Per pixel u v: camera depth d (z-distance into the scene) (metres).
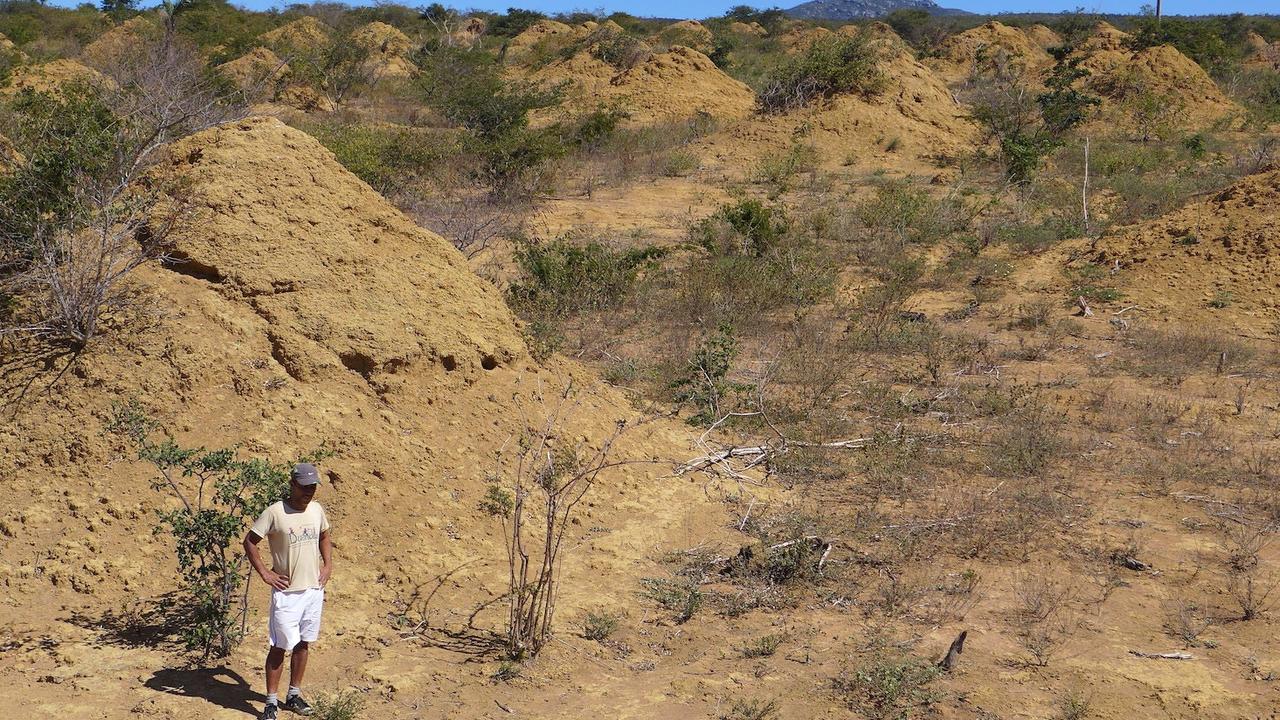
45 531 5.80
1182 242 15.88
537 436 7.54
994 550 6.82
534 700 5.06
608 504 7.28
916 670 5.27
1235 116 34.41
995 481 8.04
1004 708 5.03
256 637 5.41
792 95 31.41
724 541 6.94
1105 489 7.89
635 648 5.63
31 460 6.05
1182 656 5.52
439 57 37.09
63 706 4.72
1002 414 9.56
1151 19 48.31
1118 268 15.69
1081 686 5.23
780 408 9.55
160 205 7.16
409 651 5.44
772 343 11.99
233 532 5.23
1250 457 8.56
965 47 53.62
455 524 6.55
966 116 31.73
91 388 6.29
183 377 6.47
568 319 12.61
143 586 5.68
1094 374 11.20
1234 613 6.02
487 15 72.00
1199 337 12.28
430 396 7.30
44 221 6.67
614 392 9.20
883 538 6.96
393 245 8.12
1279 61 52.78
